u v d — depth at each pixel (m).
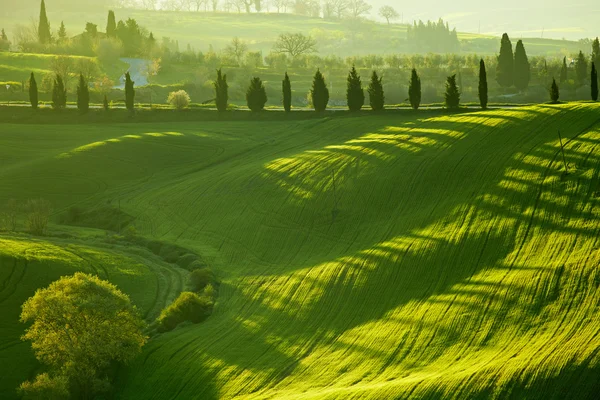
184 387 103.88
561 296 108.31
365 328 113.25
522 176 164.50
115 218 197.00
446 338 103.81
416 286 125.06
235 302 134.62
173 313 128.12
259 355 110.38
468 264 128.50
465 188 167.62
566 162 167.00
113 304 112.56
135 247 172.50
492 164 177.62
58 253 156.75
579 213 138.25
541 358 91.75
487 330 103.44
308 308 125.25
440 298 117.44
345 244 154.88
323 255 151.25
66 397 103.31
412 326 109.75
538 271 117.94
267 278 143.50
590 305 104.12
